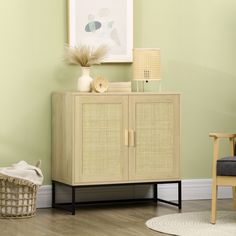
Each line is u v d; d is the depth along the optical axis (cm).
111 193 723
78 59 688
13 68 693
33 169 664
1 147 692
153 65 703
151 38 733
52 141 704
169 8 737
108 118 681
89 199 718
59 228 621
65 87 709
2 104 691
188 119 747
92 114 676
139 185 731
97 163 679
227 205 712
